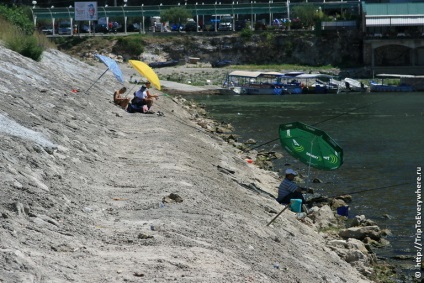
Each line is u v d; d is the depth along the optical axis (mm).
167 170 26484
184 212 20125
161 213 19641
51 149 24156
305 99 94500
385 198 34812
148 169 26594
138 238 16984
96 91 50625
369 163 44688
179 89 99125
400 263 24906
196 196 22422
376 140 55219
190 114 67875
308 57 127688
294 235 23188
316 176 40344
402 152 49000
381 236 27781
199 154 34062
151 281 14039
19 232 15422
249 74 103812
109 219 18703
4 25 57656
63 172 22312
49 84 42469
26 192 18266
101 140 31422
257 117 72000
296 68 123500
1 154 20484
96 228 17516
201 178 26375
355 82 105812
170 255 15852
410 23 121688
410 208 32719
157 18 141625
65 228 16812
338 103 88250
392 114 74875
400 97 95562
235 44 129000
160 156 29922
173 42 128750
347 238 27156
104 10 136375
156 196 21594
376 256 25469
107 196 21359
